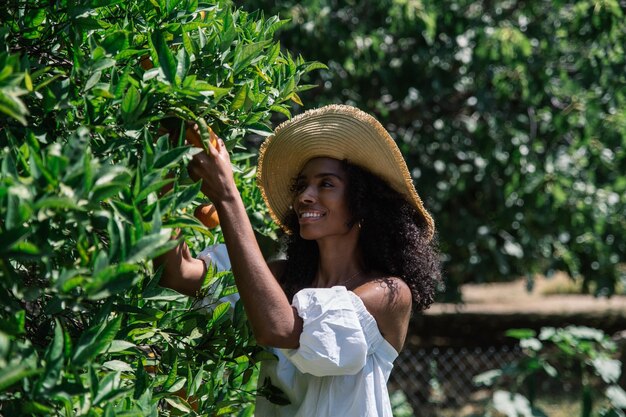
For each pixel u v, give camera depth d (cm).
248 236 190
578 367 622
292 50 594
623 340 713
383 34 617
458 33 624
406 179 226
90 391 149
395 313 213
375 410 210
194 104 180
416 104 643
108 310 163
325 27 587
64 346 158
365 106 627
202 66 188
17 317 141
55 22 177
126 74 168
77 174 139
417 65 622
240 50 190
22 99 166
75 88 168
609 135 637
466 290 1230
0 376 128
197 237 244
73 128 167
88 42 178
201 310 217
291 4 591
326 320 197
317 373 201
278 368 218
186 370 201
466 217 649
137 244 143
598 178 663
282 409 223
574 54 653
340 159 225
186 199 161
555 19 636
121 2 181
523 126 646
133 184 161
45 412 143
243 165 284
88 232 151
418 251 229
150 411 167
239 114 197
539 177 627
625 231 659
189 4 189
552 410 736
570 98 653
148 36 174
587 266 680
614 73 621
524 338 598
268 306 190
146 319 181
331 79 610
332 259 227
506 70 634
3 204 136
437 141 654
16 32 176
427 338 985
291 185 238
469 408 782
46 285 171
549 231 654
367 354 207
